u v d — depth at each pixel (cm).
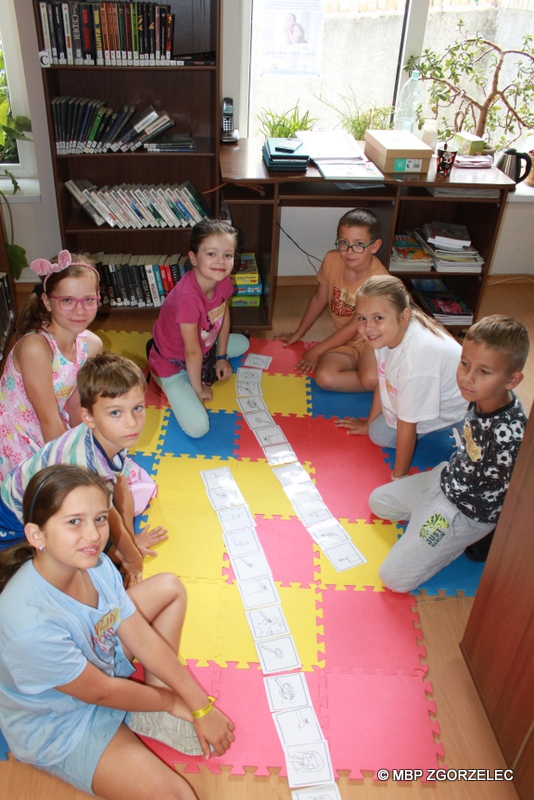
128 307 339
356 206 345
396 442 248
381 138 313
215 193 310
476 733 172
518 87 355
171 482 247
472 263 326
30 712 143
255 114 361
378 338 222
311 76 352
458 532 198
